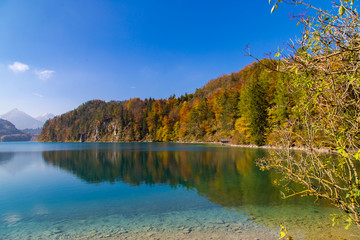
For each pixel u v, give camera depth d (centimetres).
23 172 2098
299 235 661
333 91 315
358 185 332
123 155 3728
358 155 270
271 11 271
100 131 16038
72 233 734
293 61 294
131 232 729
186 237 680
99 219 862
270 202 1002
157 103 13175
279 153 483
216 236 682
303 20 286
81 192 1303
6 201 1135
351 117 325
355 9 257
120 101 19125
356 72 282
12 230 770
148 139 11950
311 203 960
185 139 8850
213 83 12644
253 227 740
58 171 2134
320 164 386
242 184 1378
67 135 19588
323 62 291
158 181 1564
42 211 976
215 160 2598
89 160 3091
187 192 1238
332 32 273
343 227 705
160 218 855
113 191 1312
